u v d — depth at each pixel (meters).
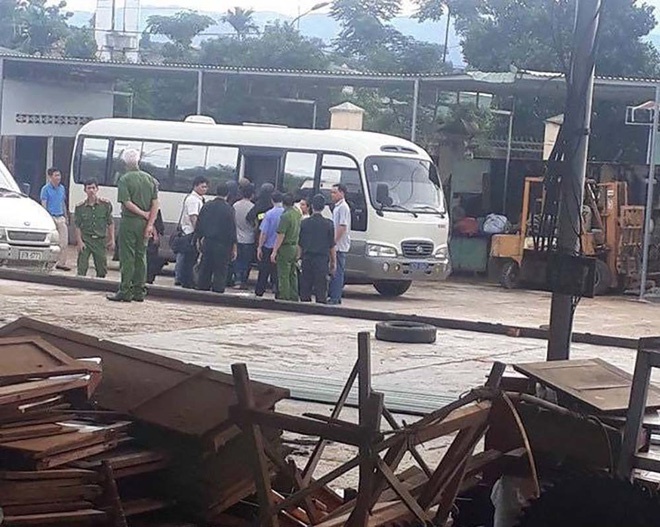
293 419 5.11
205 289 19.36
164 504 5.68
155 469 5.62
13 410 5.28
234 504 5.83
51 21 44.41
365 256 22.69
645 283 26.48
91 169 25.98
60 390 5.52
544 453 6.10
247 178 24.47
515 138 34.38
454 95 34.94
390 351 14.48
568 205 9.67
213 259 19.22
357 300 22.47
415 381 12.26
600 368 6.86
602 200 26.95
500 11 36.62
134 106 38.47
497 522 6.11
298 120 37.12
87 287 19.67
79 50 43.00
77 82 33.97
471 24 37.34
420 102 35.12
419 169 23.48
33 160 34.00
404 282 23.73
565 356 9.96
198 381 6.03
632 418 5.76
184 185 24.98
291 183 23.88
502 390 5.91
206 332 15.16
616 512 5.44
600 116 33.97
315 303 19.02
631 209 27.38
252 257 21.75
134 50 43.16
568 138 9.65
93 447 5.43
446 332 16.95
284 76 29.50
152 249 21.44
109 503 5.35
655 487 5.54
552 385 6.36
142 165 25.36
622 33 35.75
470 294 25.36
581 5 9.57
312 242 19.11
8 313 15.77
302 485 5.58
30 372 5.48
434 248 23.22
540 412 6.08
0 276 20.41
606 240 26.97
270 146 24.19
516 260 26.95
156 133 25.36
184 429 5.65
